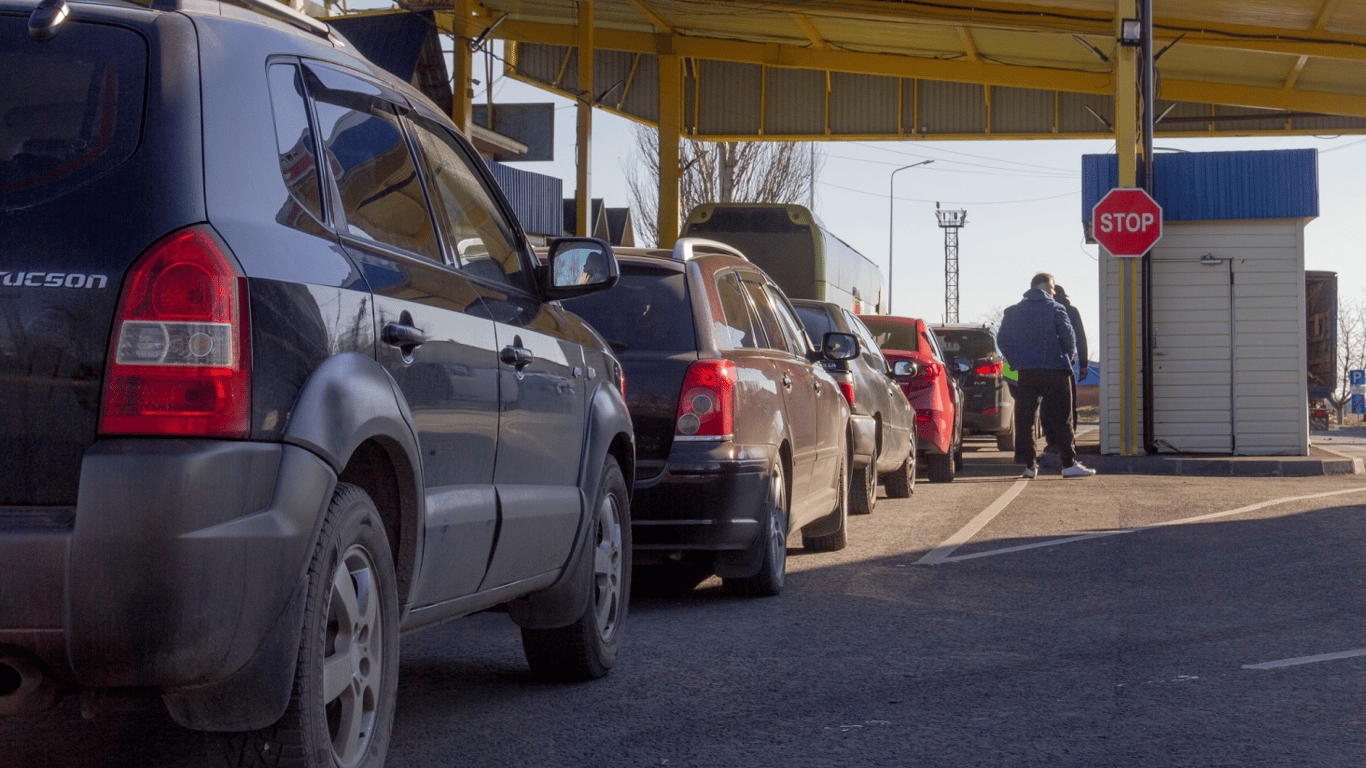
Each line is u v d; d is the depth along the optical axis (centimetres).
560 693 529
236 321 295
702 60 3588
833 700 515
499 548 431
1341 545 938
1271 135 3484
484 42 2988
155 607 279
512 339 447
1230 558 887
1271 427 1861
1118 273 1856
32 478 285
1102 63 3070
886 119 3538
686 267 725
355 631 345
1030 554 920
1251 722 479
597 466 522
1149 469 1753
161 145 302
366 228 373
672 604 737
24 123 304
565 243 504
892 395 1285
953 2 2350
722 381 686
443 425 385
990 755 439
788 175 4566
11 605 277
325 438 313
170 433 286
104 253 291
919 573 841
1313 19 2395
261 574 294
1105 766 426
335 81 384
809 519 851
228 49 330
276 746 313
